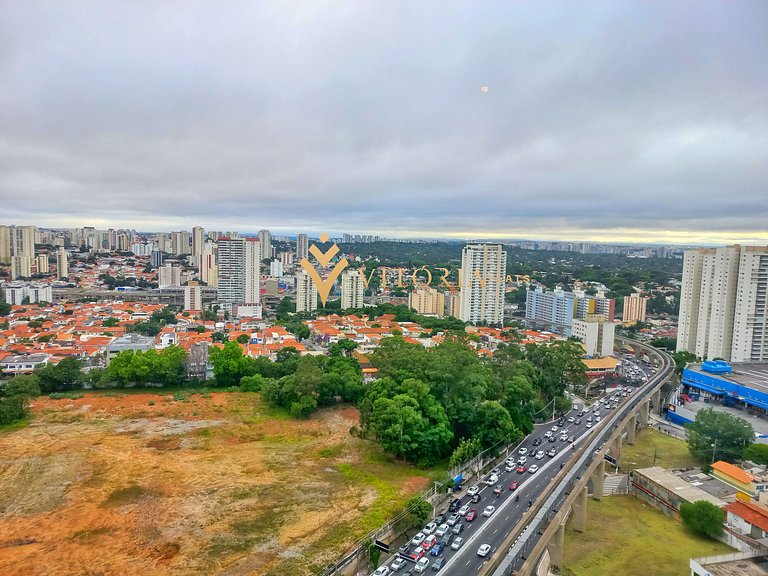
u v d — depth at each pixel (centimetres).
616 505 12812
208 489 12200
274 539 10094
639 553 10594
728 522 11156
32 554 9544
